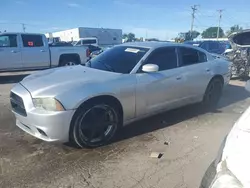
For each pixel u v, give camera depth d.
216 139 4.43
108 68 4.64
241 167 1.59
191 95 5.48
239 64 10.12
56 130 3.63
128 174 3.35
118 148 4.07
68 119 3.67
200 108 6.16
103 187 3.08
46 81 4.03
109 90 4.00
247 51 10.11
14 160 3.68
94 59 5.21
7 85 9.73
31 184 3.13
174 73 5.00
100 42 45.09
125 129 4.83
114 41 46.66
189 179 3.24
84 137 3.92
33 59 11.39
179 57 5.26
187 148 4.09
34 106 3.72
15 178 3.24
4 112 5.88
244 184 1.50
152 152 3.91
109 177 3.28
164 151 3.98
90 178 3.26
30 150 3.98
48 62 11.83
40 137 3.79
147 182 3.18
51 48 11.88
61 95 3.65
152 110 4.72
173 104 5.12
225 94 7.87
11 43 10.91
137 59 4.68
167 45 5.17
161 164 3.60
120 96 4.14
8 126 4.98
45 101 3.64
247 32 8.01
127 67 4.57
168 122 5.22
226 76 6.38
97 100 3.95
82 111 3.79
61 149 4.01
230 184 1.55
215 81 6.09
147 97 4.55
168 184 3.14
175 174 3.35
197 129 4.88
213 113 5.82
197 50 5.74
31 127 3.84
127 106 4.29
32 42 11.41
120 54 4.97
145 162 3.64
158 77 4.70
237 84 9.63
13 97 4.13
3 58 10.70
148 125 5.04
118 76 4.28
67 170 3.43
